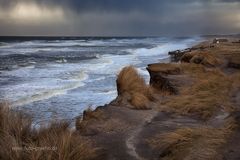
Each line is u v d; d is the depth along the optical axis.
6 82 18.69
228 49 26.11
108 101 13.45
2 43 86.62
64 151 4.70
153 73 12.46
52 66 28.61
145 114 7.87
